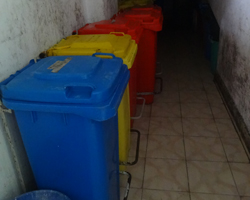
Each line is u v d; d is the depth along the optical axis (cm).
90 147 144
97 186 158
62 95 129
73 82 134
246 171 228
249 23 258
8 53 156
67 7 245
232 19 325
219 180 220
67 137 144
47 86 133
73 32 248
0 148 152
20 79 141
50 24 211
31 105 132
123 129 202
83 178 157
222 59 377
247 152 250
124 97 197
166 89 390
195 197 205
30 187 187
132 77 238
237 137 272
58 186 165
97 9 304
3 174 156
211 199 203
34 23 186
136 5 420
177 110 330
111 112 129
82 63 151
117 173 184
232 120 303
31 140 150
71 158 151
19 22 167
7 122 156
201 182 218
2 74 151
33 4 183
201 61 498
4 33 152
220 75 386
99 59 158
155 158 247
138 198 206
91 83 132
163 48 583
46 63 156
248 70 260
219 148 258
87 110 128
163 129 291
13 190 167
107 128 147
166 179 223
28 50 179
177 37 656
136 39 245
